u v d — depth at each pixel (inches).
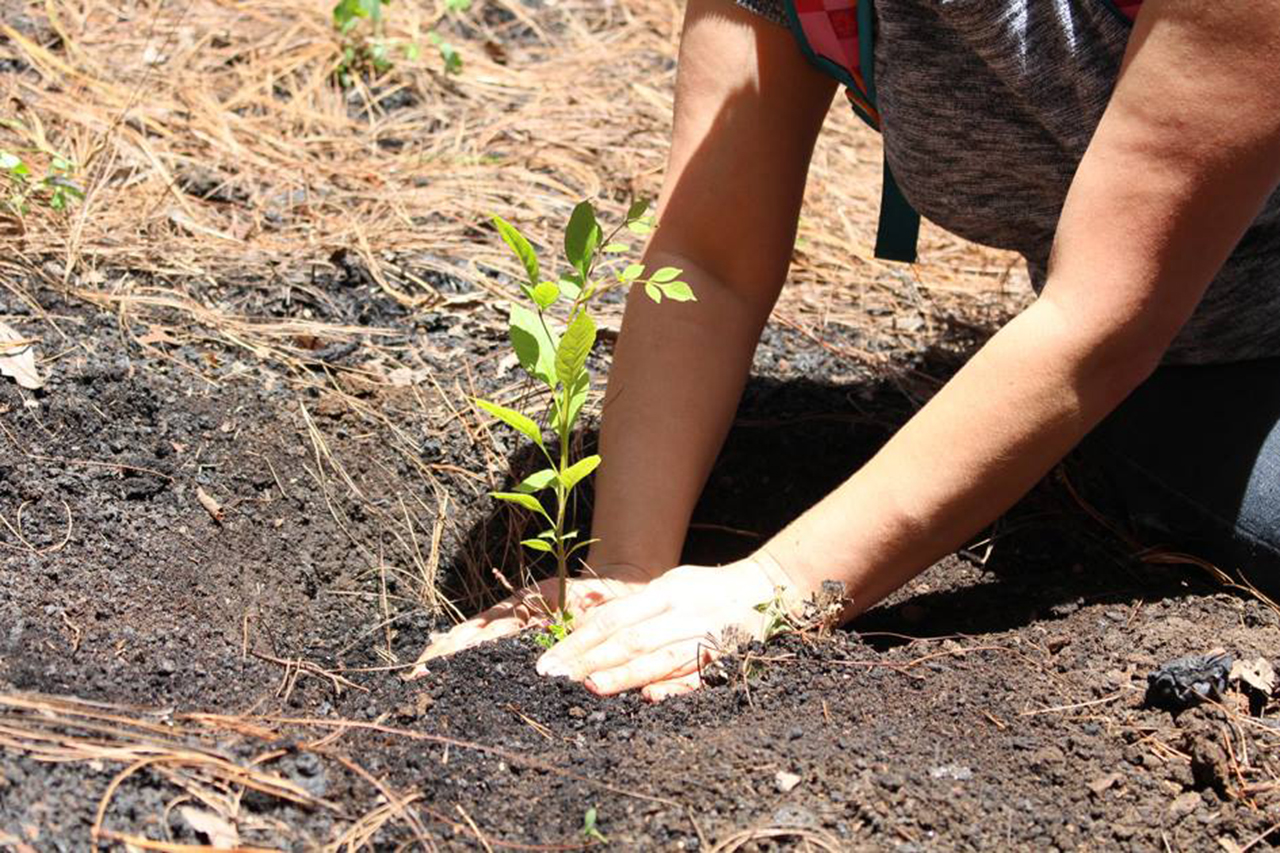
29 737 59.9
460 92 144.9
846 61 78.0
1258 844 63.4
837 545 74.0
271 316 106.6
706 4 80.9
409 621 86.8
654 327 83.0
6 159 104.7
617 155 136.2
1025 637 79.1
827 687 71.9
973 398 70.7
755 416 104.7
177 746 61.1
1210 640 77.4
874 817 62.2
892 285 123.6
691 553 96.3
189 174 121.3
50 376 93.7
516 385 103.4
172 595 81.1
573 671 72.4
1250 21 62.1
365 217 120.7
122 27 143.0
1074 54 72.7
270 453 94.0
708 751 66.1
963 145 79.7
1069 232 68.3
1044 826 63.2
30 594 75.5
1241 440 85.9
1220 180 64.8
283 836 58.6
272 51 144.1
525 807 62.8
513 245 70.0
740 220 82.2
